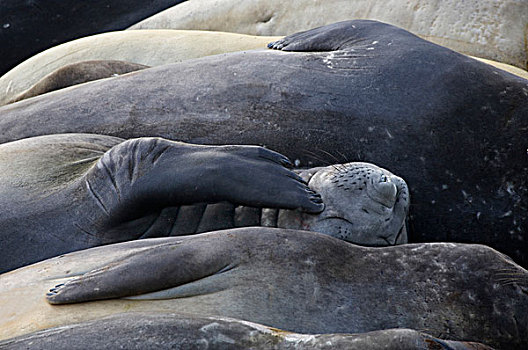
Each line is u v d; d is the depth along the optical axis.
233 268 13.75
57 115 20.66
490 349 12.20
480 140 18.12
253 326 12.32
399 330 11.95
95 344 11.82
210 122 19.19
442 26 25.39
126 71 24.47
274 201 15.06
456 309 13.66
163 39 26.31
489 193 17.92
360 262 14.53
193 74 20.27
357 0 26.98
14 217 16.73
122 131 19.81
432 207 18.17
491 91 18.72
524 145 17.92
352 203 15.79
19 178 17.59
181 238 14.76
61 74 24.22
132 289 13.19
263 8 28.56
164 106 19.75
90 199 16.58
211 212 16.52
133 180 15.93
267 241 14.22
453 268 14.20
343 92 18.92
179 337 11.89
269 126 18.80
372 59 19.53
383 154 18.30
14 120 21.05
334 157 18.44
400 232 16.42
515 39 24.61
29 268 14.66
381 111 18.55
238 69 20.03
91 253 14.82
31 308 13.27
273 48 21.30
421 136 18.27
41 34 30.83
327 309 13.60
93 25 31.06
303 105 18.88
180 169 15.58
